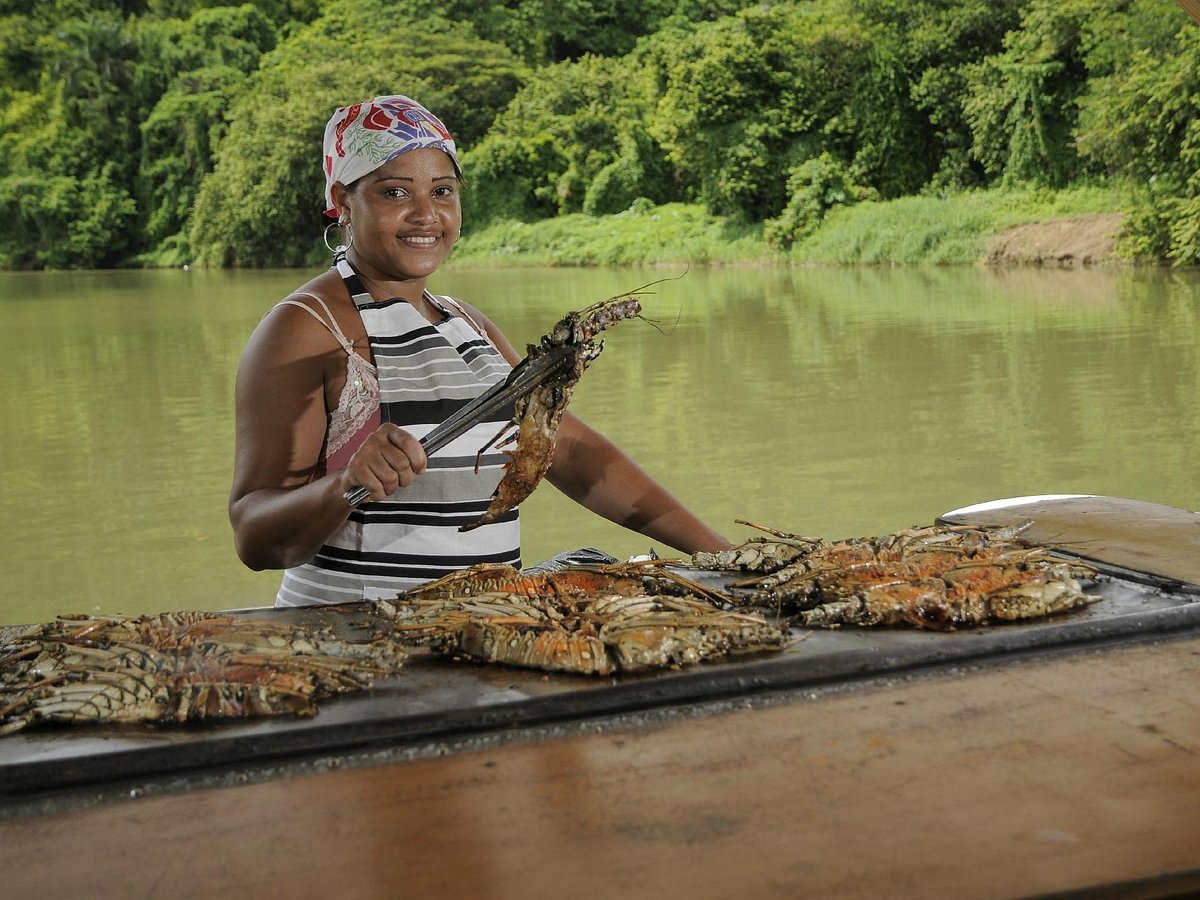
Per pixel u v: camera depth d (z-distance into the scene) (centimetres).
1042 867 128
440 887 129
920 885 126
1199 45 2422
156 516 746
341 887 129
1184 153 2416
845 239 3341
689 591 219
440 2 6588
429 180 276
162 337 1916
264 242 5547
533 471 240
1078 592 206
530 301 2436
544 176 4888
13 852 138
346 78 5494
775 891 125
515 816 143
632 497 304
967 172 3462
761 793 146
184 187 6222
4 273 5872
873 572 212
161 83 6594
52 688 172
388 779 154
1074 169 3133
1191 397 980
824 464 804
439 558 270
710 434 921
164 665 181
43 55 6794
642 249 4031
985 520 279
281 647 190
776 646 188
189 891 129
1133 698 170
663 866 131
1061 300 1833
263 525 244
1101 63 2881
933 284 2356
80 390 1311
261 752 159
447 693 175
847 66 3684
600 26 6600
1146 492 698
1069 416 930
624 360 1366
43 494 816
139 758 156
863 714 168
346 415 270
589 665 179
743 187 3775
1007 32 3381
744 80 3838
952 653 185
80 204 6181
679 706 172
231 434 1016
